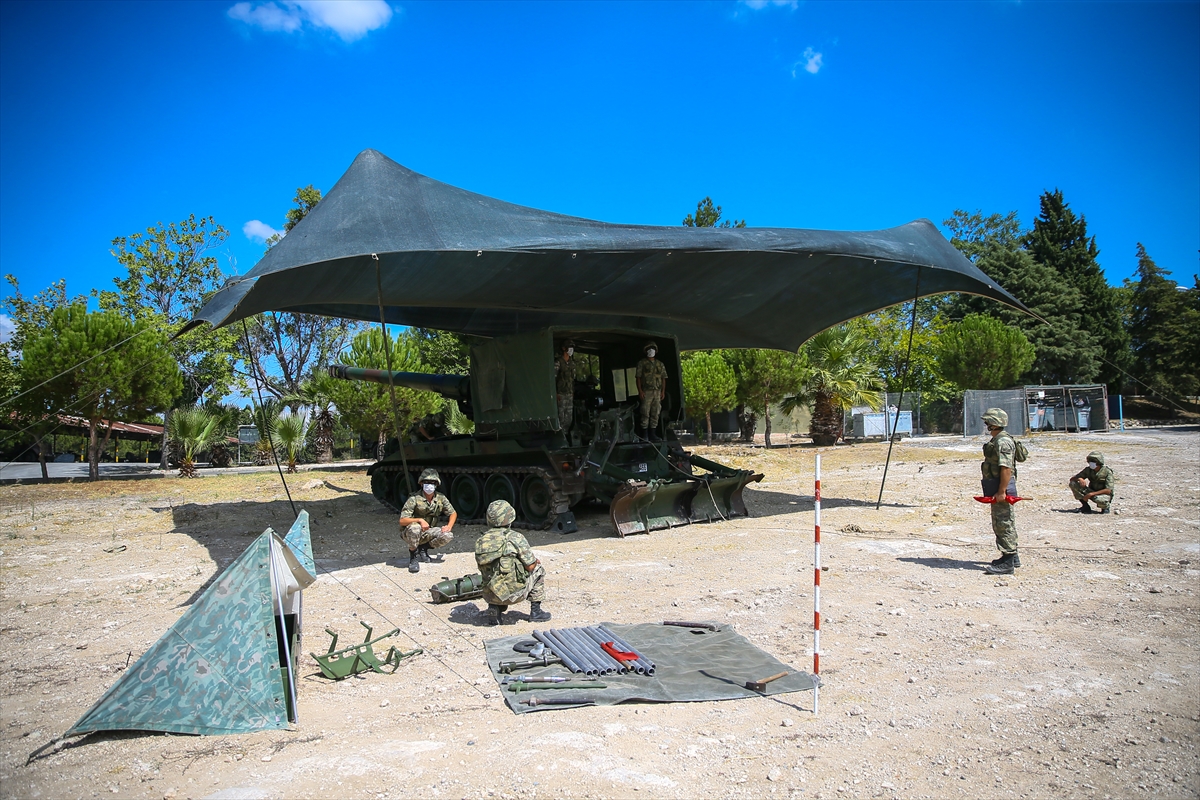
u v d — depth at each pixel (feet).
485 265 33.30
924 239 42.01
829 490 53.36
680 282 39.93
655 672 17.71
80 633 22.84
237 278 27.99
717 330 55.21
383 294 36.60
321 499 58.44
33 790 12.85
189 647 15.31
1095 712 15.31
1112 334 154.81
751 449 92.53
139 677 14.96
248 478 79.00
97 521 48.39
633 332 45.37
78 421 86.38
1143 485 48.21
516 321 49.06
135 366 76.69
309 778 13.07
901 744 14.14
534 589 22.35
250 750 14.26
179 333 28.45
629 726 15.05
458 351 122.11
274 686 15.47
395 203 30.71
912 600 23.90
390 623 23.07
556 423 39.93
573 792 12.47
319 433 109.09
